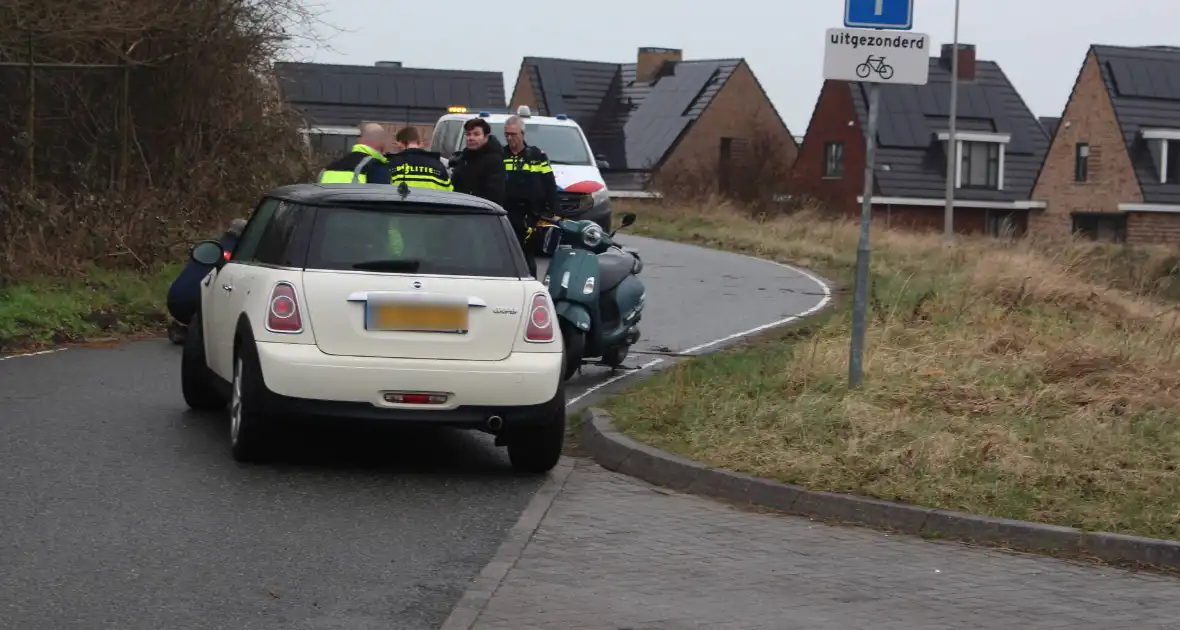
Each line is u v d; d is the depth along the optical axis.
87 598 5.83
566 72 73.81
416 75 67.38
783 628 5.80
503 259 8.34
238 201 19.36
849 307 15.38
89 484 7.73
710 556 6.86
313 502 7.57
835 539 7.27
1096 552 7.07
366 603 5.92
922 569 6.77
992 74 65.75
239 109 19.44
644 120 69.81
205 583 6.10
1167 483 7.96
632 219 11.73
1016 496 7.71
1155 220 56.78
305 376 7.84
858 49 9.46
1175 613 6.18
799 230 31.17
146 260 16.52
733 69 68.12
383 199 8.34
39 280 15.05
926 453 8.28
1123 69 58.56
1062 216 59.50
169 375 11.41
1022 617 6.06
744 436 8.86
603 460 8.89
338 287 7.98
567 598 6.09
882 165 60.44
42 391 10.48
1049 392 10.06
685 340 13.88
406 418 7.96
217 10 18.33
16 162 17.02
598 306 11.15
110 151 17.97
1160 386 10.66
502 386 8.04
